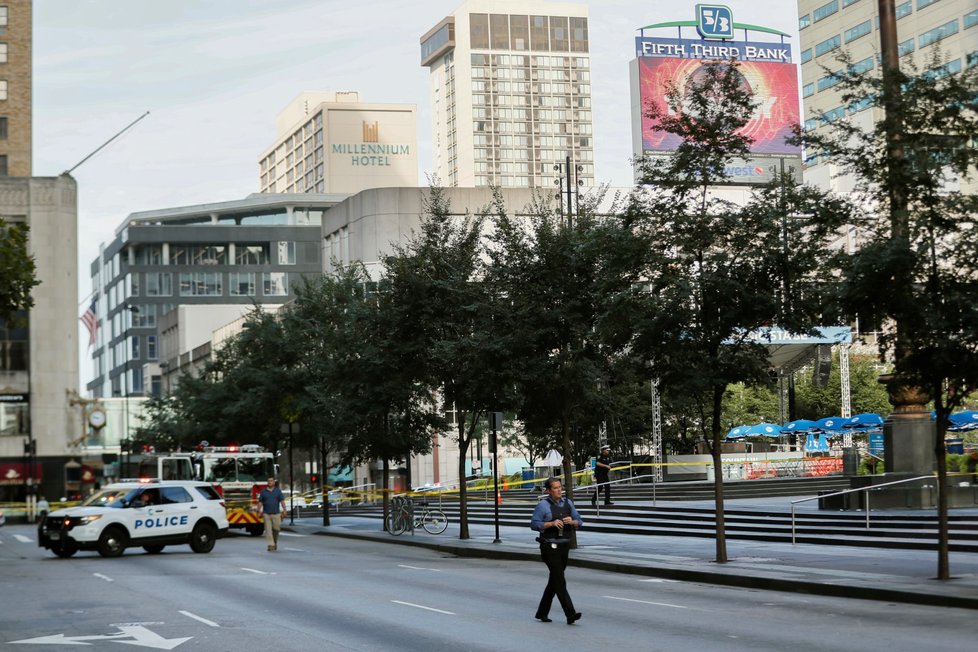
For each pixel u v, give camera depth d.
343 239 111.19
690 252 26.34
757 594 21.55
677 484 53.38
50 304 93.69
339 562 31.44
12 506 78.56
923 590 19.58
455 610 19.23
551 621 17.59
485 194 106.88
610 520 41.12
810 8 170.12
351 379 43.91
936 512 34.34
